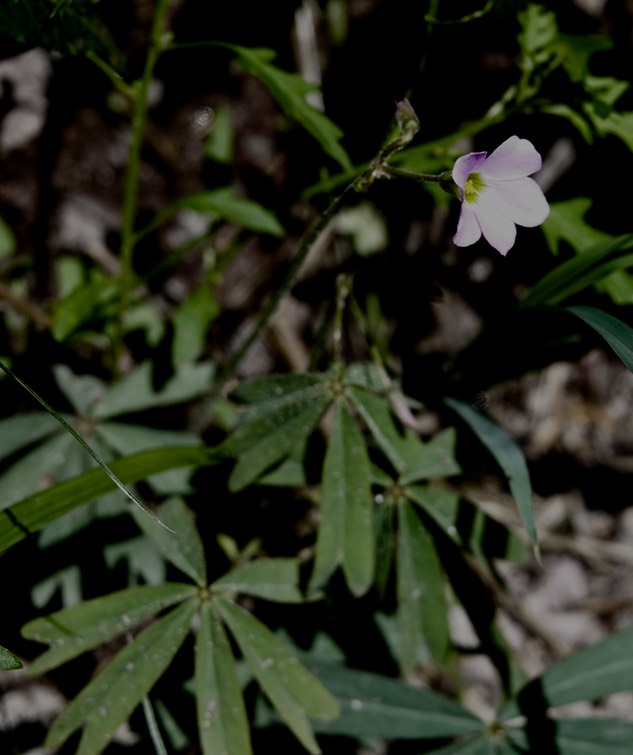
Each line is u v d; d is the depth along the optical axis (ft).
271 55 1.47
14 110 1.69
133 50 1.70
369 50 1.72
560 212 1.51
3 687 1.55
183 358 1.55
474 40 1.70
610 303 1.48
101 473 1.42
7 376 1.60
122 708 1.38
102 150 1.72
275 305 1.48
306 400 1.44
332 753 1.56
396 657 1.52
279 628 1.50
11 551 1.48
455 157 1.52
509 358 1.51
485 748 1.47
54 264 1.70
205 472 1.51
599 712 1.68
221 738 1.38
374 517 1.45
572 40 1.48
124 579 1.49
